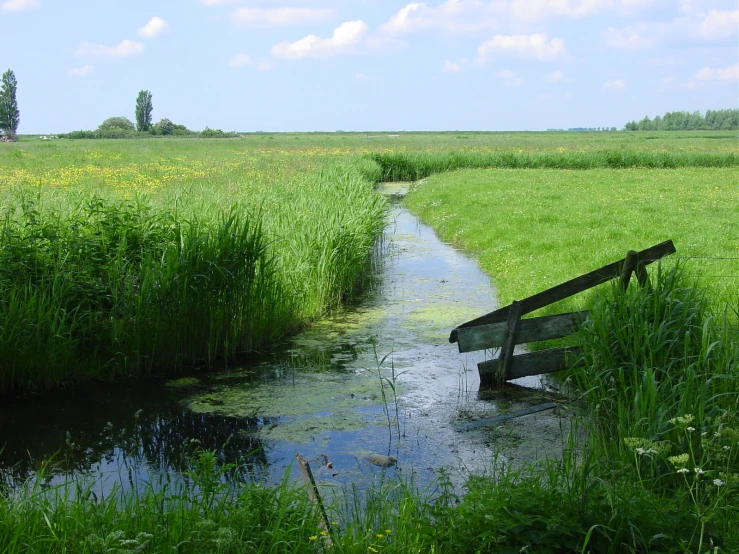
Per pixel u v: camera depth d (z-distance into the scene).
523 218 18.09
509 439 6.28
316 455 6.08
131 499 4.63
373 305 11.82
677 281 7.35
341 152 54.38
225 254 9.18
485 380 7.79
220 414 7.12
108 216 9.53
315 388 7.86
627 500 4.09
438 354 9.05
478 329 7.55
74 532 3.81
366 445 6.27
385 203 21.05
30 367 7.74
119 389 7.93
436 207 23.67
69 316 8.29
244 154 49.38
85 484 5.61
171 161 37.81
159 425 6.87
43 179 22.80
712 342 6.37
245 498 4.44
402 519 4.35
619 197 22.47
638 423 5.31
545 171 36.78
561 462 4.91
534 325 7.61
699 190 24.84
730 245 13.32
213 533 3.76
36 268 8.50
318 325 10.66
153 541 3.88
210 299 8.94
